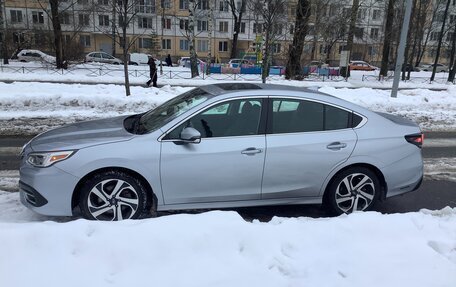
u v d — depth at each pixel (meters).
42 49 45.41
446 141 9.92
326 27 30.08
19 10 57.78
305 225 3.67
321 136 4.67
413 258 3.29
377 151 4.78
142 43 62.66
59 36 31.75
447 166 7.55
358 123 4.84
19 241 3.15
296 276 3.02
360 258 3.26
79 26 44.66
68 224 3.44
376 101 14.95
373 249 3.39
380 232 3.64
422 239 3.59
